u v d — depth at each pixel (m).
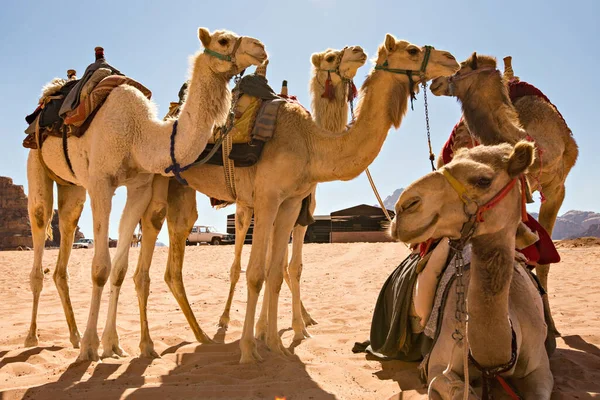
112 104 6.88
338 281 16.50
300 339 8.04
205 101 6.37
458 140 7.32
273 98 7.23
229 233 51.09
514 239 3.81
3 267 22.42
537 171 6.58
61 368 6.23
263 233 6.70
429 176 3.73
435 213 3.68
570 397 4.63
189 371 6.13
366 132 6.55
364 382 5.63
